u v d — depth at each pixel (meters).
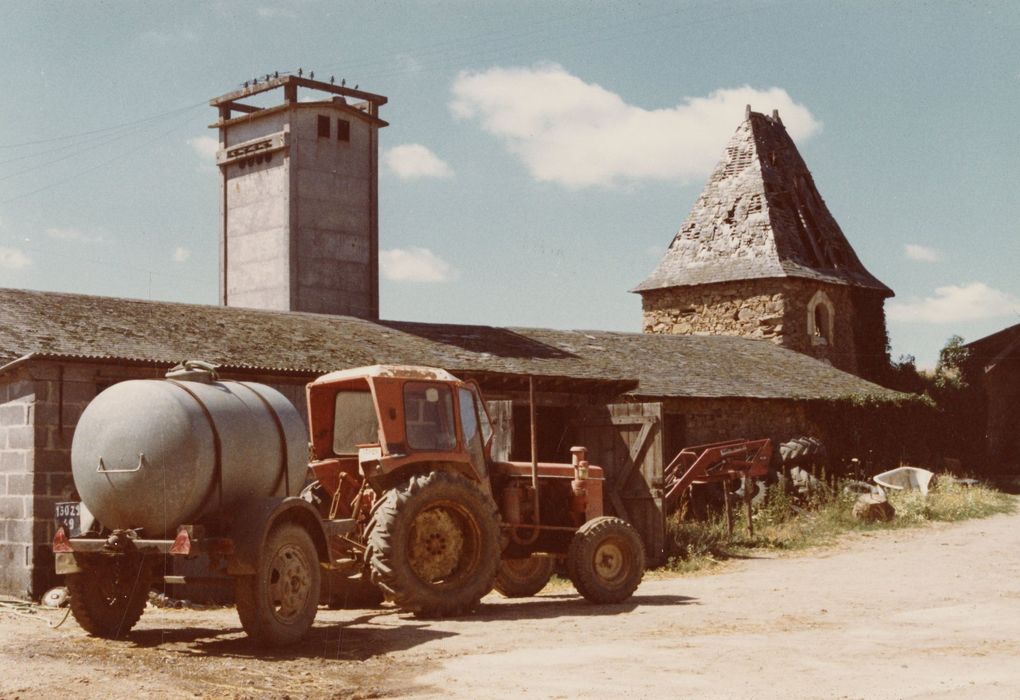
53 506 13.07
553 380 18.80
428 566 10.83
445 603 10.73
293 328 18.78
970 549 17.50
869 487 24.39
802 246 35.16
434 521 10.91
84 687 7.16
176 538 8.55
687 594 12.95
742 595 12.69
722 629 9.88
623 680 7.42
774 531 19.86
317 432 11.77
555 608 11.71
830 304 34.19
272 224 27.36
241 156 27.89
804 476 23.44
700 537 17.81
